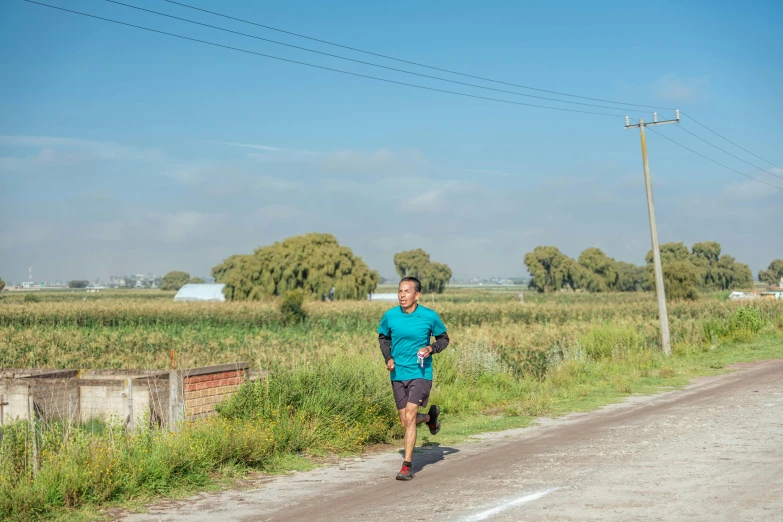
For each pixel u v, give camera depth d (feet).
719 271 577.02
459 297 402.31
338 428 32.48
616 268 585.63
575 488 22.17
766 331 106.01
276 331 139.33
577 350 72.54
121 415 42.39
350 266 310.65
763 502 19.65
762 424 33.68
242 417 32.58
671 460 26.11
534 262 572.92
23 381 44.24
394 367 26.07
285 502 21.99
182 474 24.66
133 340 111.14
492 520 18.78
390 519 19.38
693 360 76.23
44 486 21.25
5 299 338.54
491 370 59.06
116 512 20.94
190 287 372.79
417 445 32.71
